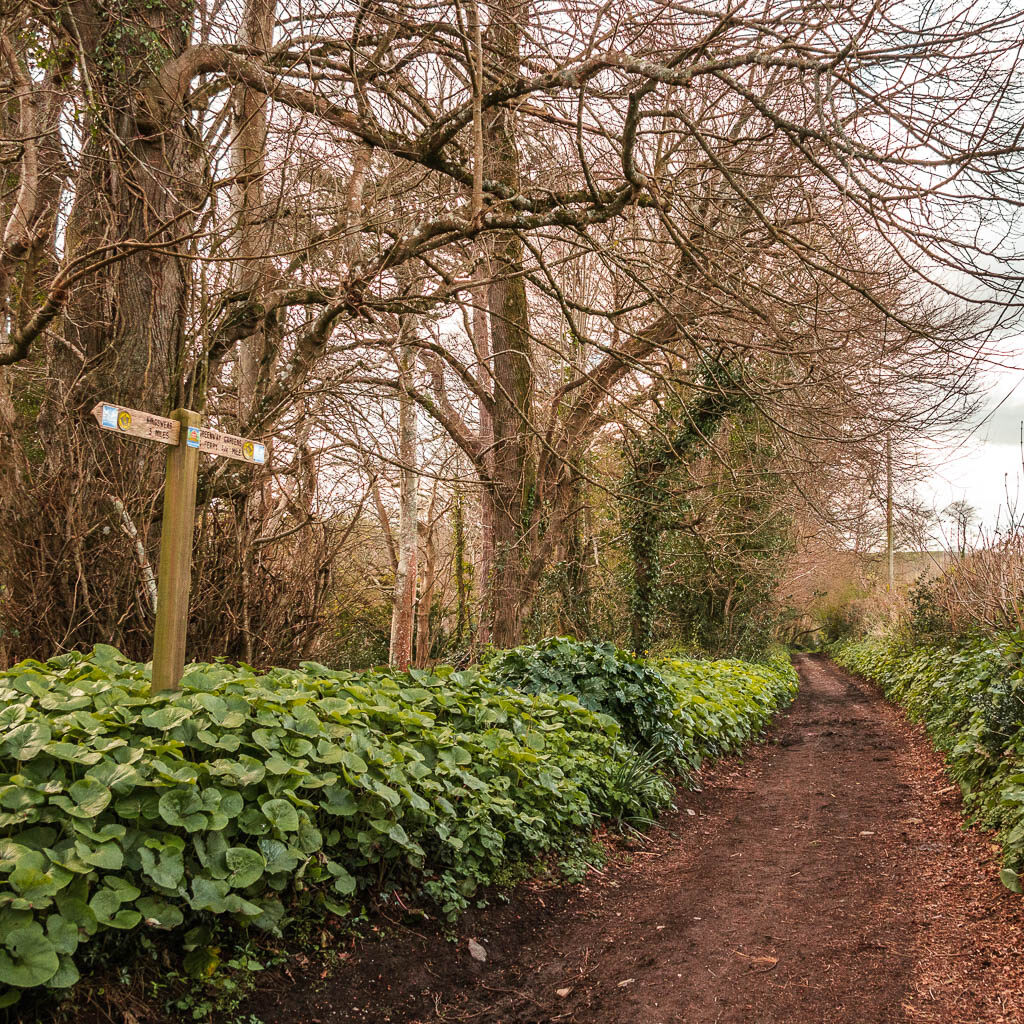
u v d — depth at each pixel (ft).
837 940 13.62
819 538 65.41
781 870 18.11
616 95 23.61
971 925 13.75
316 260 27.25
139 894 9.96
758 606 71.56
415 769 14.75
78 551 17.81
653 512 47.57
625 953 13.57
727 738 35.24
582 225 23.29
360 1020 10.77
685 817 23.65
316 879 12.19
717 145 28.78
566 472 46.39
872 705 54.60
